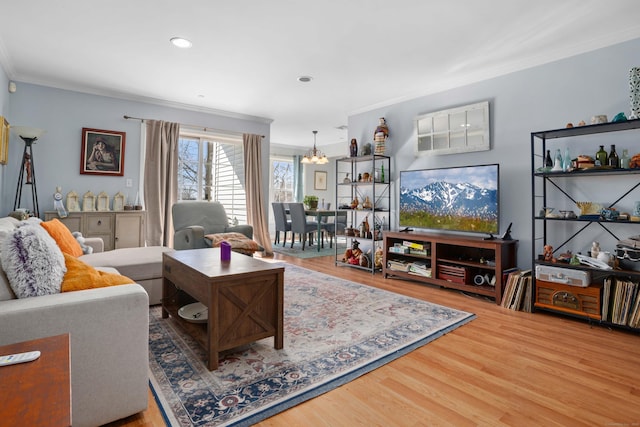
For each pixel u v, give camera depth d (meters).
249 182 5.88
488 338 2.44
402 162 4.68
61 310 1.33
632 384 1.83
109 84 4.31
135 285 1.61
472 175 3.71
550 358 2.13
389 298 3.40
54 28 2.93
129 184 4.77
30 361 0.75
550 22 2.74
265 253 6.02
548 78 3.34
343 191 8.61
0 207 3.71
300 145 9.16
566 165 2.98
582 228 3.12
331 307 3.09
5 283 1.41
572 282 2.81
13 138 3.99
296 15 2.69
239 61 3.59
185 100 4.99
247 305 2.05
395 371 1.95
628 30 2.83
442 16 2.68
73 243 2.86
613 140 2.96
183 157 5.61
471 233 3.94
